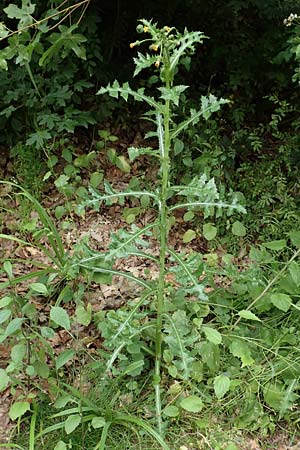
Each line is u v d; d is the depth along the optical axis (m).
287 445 3.09
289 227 4.24
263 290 3.53
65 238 4.42
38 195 4.71
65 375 3.36
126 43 5.62
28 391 3.14
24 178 4.77
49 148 4.75
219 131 5.12
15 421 3.13
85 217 4.64
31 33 4.52
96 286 3.93
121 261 4.21
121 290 3.91
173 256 3.02
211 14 5.37
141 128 5.52
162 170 2.93
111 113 5.35
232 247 4.26
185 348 3.04
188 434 3.07
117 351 2.98
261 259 3.61
